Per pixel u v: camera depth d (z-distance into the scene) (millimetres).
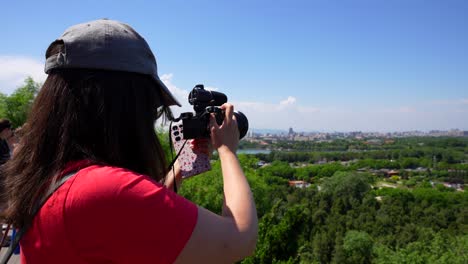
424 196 63500
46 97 1143
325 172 108562
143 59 1192
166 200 1031
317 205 58219
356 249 36344
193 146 1660
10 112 25703
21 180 1094
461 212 52500
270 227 10031
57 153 1095
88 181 1020
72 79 1134
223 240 1072
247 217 1179
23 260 1075
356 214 54125
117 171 1060
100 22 1194
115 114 1139
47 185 1078
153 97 1243
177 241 997
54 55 1151
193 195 19922
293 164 132875
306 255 17578
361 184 66875
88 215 980
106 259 1000
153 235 988
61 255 1000
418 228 41250
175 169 1729
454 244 25562
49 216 1013
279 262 9109
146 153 1197
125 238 982
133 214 986
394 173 113625
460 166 121125
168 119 1365
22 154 1146
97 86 1126
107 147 1133
